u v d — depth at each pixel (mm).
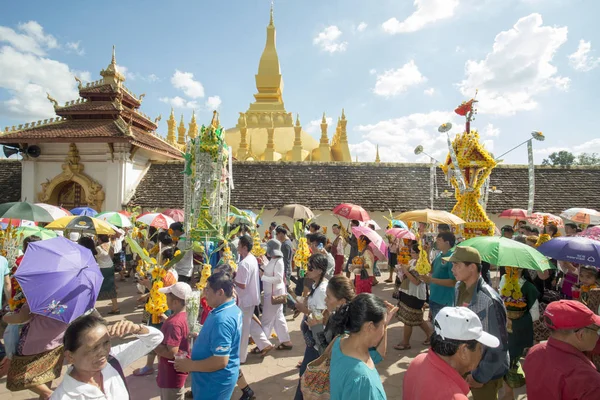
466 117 10023
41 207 9117
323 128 32344
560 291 8633
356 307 2715
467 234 9430
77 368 2564
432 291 6355
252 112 39250
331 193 18547
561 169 20141
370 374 2553
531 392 3148
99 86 18859
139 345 3273
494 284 7957
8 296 6031
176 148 22797
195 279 8508
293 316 9594
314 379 3422
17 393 5707
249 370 6453
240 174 19672
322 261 4758
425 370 2656
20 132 17516
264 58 41594
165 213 13492
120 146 17594
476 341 2688
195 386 4008
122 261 13461
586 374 2883
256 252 8727
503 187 18875
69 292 3895
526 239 8750
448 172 10320
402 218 7898
